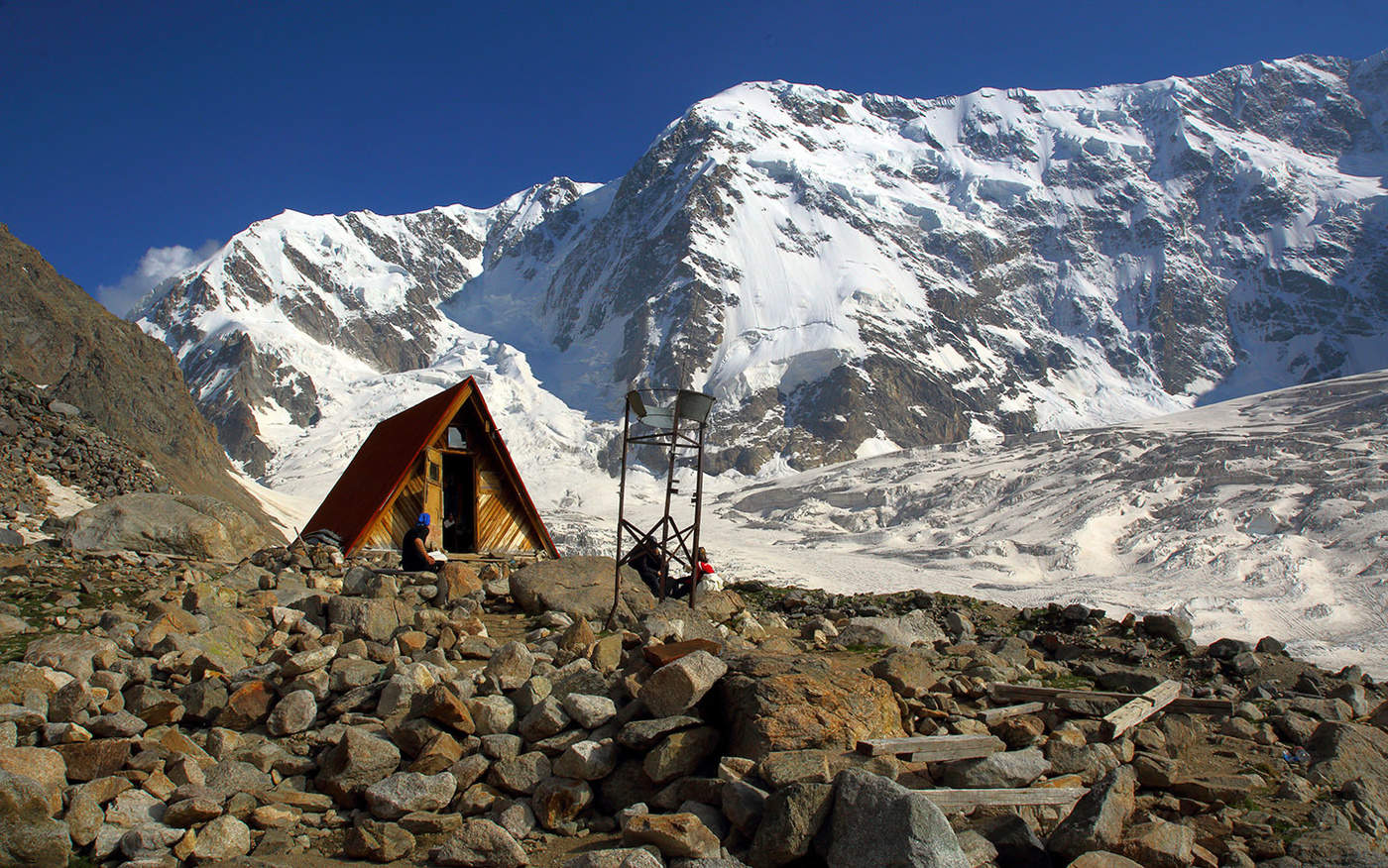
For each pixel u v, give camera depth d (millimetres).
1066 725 8906
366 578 13656
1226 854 6684
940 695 9422
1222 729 9602
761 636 12500
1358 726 9297
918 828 5812
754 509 163750
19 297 69438
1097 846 6430
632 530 14391
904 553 105125
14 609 11594
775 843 6082
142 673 8695
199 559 17156
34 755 6711
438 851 6309
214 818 6570
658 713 7512
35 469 26453
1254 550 84188
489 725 7625
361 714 8086
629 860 5852
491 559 20062
